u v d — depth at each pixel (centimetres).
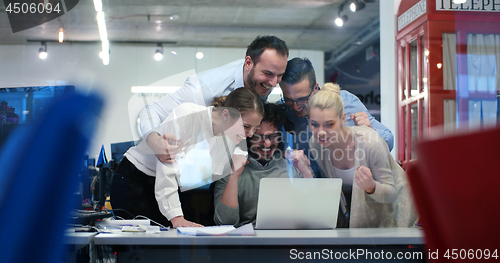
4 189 55
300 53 283
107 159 208
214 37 290
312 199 160
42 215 55
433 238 44
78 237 119
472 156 38
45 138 57
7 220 54
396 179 231
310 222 161
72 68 296
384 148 241
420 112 281
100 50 294
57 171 56
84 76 289
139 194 206
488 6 283
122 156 224
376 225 221
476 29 283
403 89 277
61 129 57
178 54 293
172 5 299
